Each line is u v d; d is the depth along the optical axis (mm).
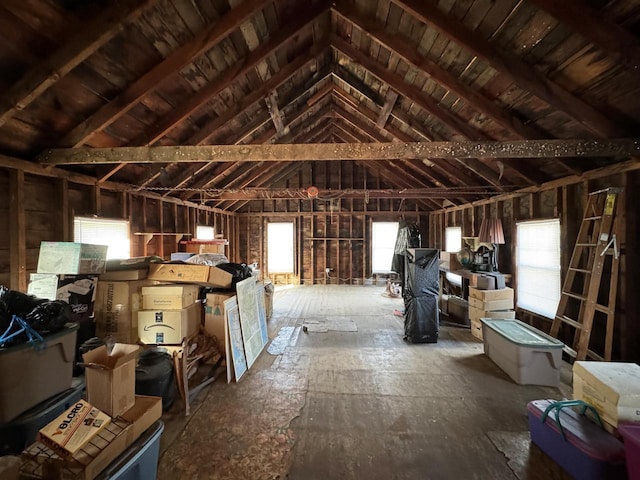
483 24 2600
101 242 4176
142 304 3105
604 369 2115
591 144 2891
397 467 1977
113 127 3295
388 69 3875
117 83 2812
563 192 4062
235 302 3439
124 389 1711
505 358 3320
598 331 3545
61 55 2207
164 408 2582
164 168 4648
